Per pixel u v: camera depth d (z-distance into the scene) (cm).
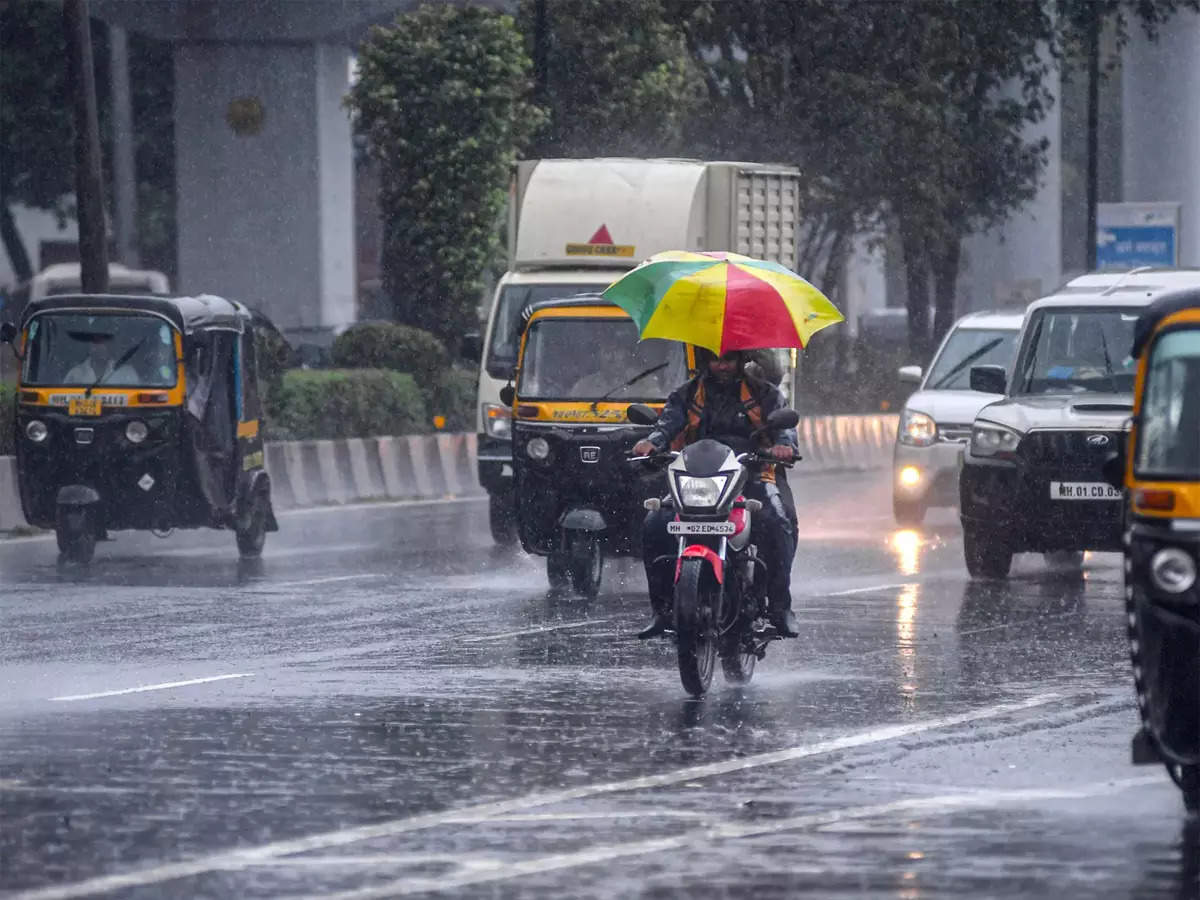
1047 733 2706
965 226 11381
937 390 6316
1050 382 4750
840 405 11550
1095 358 4756
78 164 6744
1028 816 2189
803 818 2180
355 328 8700
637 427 4319
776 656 3478
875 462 10294
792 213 6450
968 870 1945
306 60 11400
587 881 1905
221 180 11469
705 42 10675
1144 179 12900
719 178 6078
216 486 5266
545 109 9506
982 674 3259
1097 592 4478
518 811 2216
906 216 10688
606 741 2647
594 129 9788
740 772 2438
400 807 2236
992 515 4556
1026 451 4506
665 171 6069
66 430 5172
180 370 5188
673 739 2662
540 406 4378
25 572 4962
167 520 5228
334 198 11594
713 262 3178
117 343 5219
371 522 6594
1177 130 12812
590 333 4428
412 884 1891
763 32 10494
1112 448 4450
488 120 9400
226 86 11412
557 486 4359
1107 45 14450
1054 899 1839
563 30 9794
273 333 7669
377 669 3306
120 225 14488
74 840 2070
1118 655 3481
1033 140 12188
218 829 2123
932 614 4072
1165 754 2077
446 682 3164
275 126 11412
